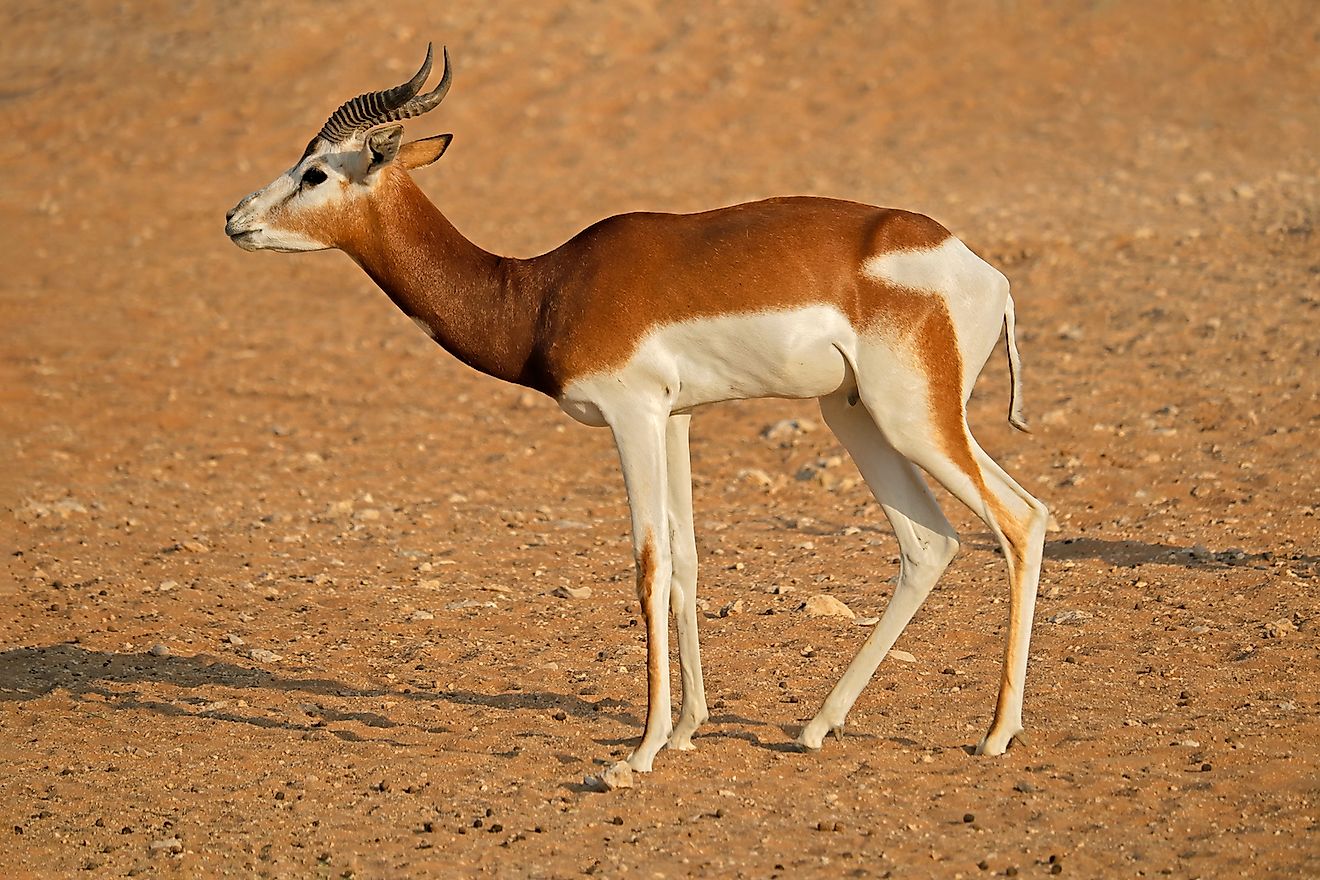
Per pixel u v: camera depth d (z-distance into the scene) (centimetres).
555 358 2428
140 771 2511
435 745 2622
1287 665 2842
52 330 6456
